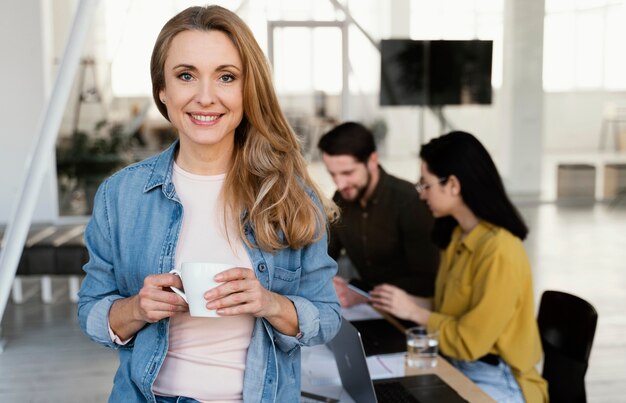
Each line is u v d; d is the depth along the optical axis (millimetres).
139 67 8125
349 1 8016
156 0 8055
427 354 2117
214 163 1329
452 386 1936
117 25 8039
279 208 1298
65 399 3773
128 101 8156
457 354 2240
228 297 1133
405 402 1801
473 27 8195
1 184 8086
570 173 8828
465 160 2264
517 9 8250
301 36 8016
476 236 2312
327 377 2045
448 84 8211
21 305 5586
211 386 1285
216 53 1221
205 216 1325
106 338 1278
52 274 5430
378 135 8164
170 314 1182
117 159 8219
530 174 8781
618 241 7395
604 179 8977
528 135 8625
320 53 8055
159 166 1340
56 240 5582
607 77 8672
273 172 1318
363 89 8117
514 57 8383
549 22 8391
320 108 8117
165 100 1322
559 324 2277
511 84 8406
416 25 8102
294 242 1317
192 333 1290
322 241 1375
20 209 2203
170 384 1290
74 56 2174
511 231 2275
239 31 1237
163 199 1324
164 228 1306
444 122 8250
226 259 1307
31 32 7926
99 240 1337
